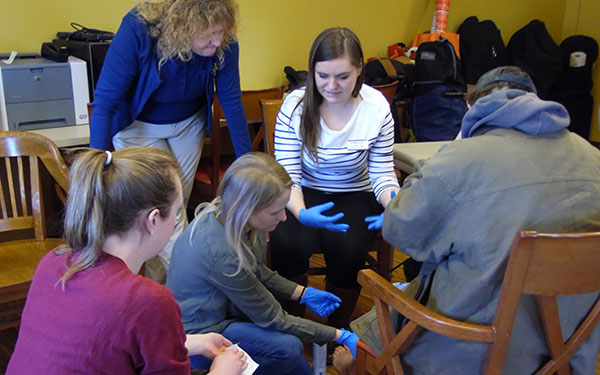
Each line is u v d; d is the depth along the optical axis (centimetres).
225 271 152
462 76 394
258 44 358
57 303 96
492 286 116
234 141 239
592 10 509
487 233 115
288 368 166
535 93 133
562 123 118
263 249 174
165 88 212
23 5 265
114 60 200
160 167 102
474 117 125
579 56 485
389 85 319
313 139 198
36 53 270
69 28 282
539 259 105
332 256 203
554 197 115
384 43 435
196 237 155
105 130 205
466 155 117
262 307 159
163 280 238
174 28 191
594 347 130
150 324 94
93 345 92
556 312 115
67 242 100
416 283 142
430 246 124
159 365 96
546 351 125
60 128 257
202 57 212
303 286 198
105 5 292
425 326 119
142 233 101
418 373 132
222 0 192
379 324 134
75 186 97
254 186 147
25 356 97
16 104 242
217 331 162
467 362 123
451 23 465
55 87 252
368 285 134
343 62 178
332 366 209
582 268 108
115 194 96
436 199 119
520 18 513
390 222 128
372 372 149
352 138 201
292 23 372
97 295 93
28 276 176
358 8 407
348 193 214
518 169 115
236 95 231
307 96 193
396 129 387
